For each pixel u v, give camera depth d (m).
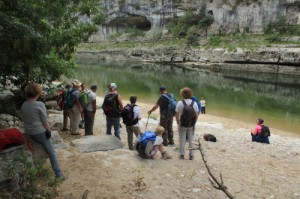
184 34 72.19
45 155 6.52
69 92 9.40
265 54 49.84
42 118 5.54
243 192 6.29
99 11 10.55
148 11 79.44
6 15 6.11
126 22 89.12
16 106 9.50
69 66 11.83
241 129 16.39
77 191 5.76
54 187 5.67
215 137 11.21
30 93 5.52
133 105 8.23
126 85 38.22
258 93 33.53
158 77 46.56
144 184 6.18
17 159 5.29
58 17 9.43
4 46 6.07
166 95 9.05
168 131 9.40
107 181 6.23
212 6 66.38
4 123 7.99
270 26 56.66
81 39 10.14
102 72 52.78
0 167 5.03
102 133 10.78
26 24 6.71
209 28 66.94
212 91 34.69
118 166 6.97
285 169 8.05
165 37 75.12
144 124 13.33
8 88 11.35
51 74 10.86
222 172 7.32
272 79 43.62
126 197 5.70
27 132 5.59
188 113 7.38
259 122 11.77
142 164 7.18
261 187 6.63
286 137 15.37
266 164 8.38
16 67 7.91
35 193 5.29
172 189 6.13
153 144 7.46
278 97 31.16
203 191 6.14
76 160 7.12
